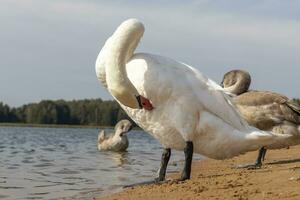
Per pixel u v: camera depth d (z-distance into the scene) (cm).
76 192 1168
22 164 1809
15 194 1157
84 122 8888
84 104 8956
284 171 1081
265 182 959
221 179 1059
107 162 1902
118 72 985
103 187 1234
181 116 1010
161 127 1036
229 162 1664
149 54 1030
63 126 8925
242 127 1067
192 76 1032
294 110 1293
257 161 1405
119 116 8769
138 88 1004
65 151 2527
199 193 921
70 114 8938
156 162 1912
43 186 1266
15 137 4325
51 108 9025
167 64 1017
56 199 1084
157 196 949
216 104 1038
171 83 999
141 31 1002
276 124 1298
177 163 1819
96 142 3544
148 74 995
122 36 986
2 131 6156
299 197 788
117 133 2562
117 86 989
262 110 1307
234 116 1059
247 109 1320
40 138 4191
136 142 3688
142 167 1711
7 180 1373
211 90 1042
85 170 1614
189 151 1037
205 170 1455
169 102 1012
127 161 1950
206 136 1045
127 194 1024
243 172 1205
